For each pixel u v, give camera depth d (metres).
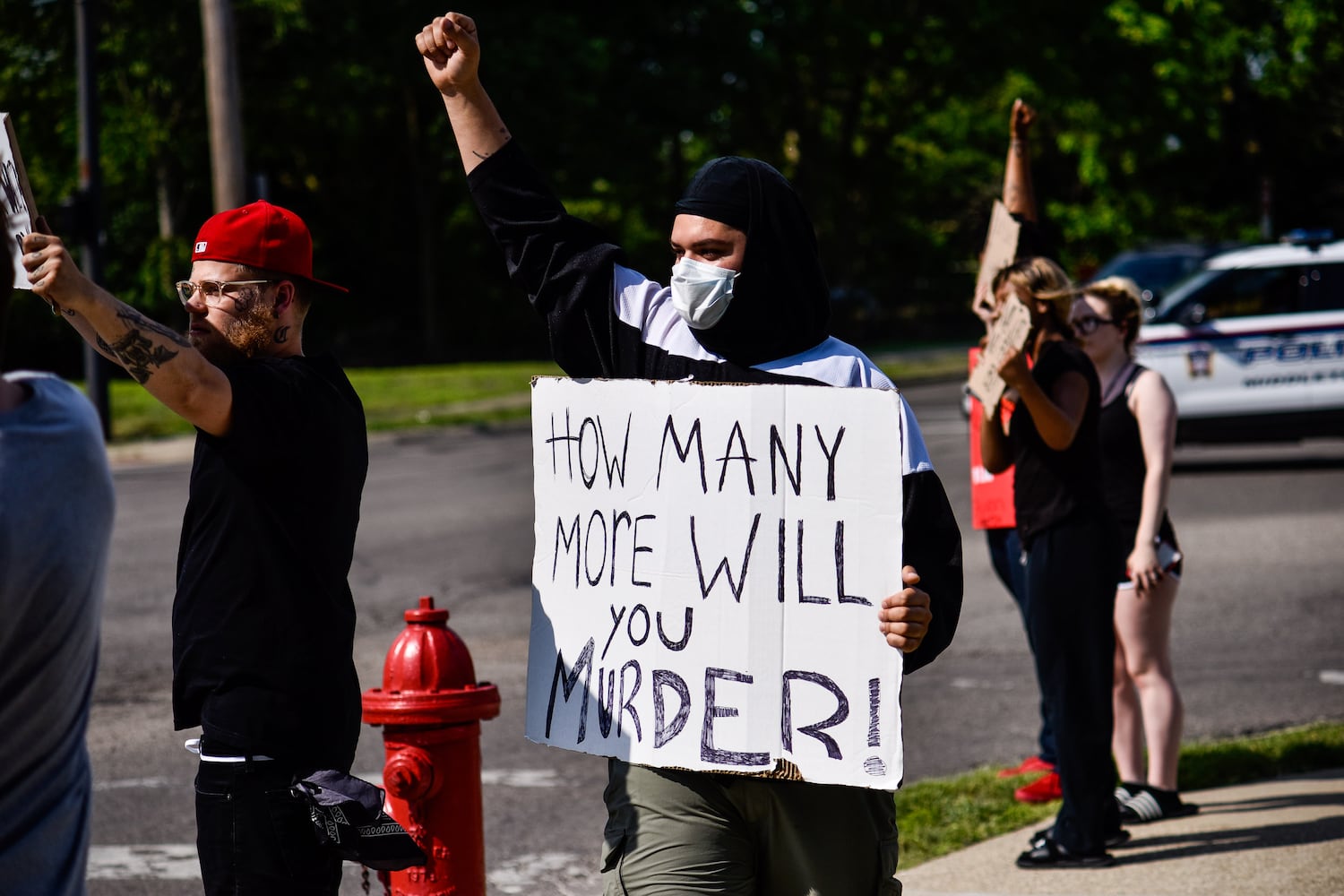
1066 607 7.21
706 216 4.39
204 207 54.97
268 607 4.73
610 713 4.57
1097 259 63.41
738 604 4.42
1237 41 55.06
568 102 47.16
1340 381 23.61
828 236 65.44
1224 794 8.63
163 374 4.44
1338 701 11.07
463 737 5.65
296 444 4.72
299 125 55.72
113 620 14.75
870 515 4.30
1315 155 63.78
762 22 53.06
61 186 47.09
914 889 7.21
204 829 4.76
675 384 4.51
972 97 60.88
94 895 7.52
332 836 4.54
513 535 19.73
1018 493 7.40
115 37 43.22
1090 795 7.36
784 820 4.41
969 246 85.00
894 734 4.27
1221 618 14.02
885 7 53.97
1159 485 8.12
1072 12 54.91
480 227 63.72
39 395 3.12
